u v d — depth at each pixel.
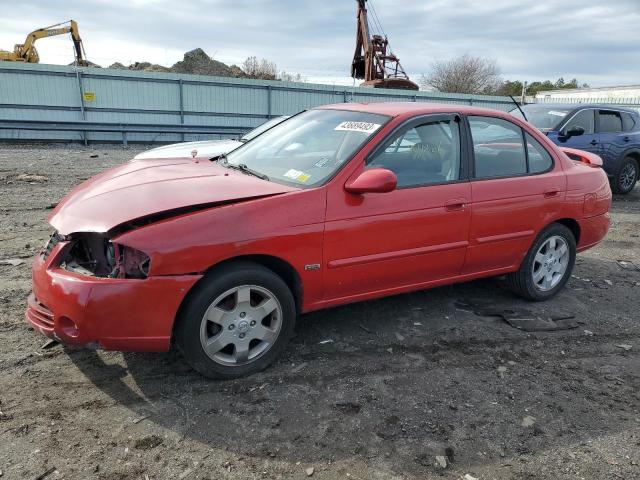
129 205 3.15
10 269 5.09
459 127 4.20
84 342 2.96
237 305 3.24
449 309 4.63
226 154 4.66
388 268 3.79
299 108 24.06
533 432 2.99
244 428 2.89
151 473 2.53
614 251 6.90
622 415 3.20
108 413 2.96
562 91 53.25
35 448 2.65
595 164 5.35
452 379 3.50
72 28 27.48
